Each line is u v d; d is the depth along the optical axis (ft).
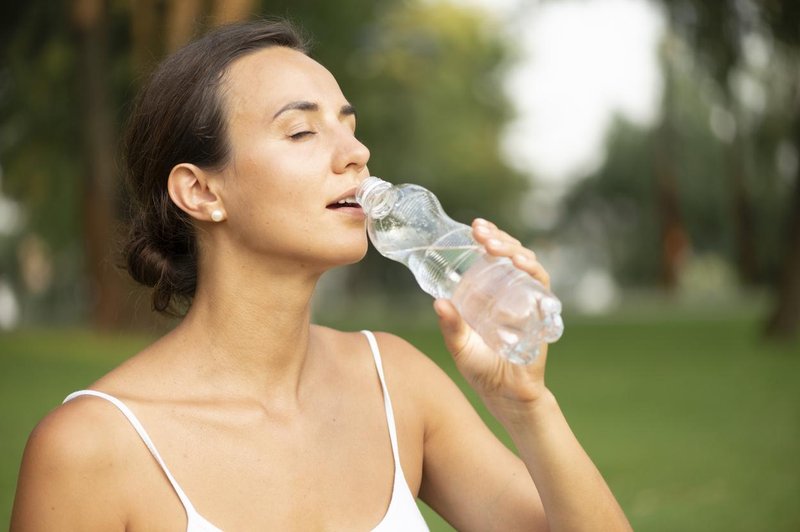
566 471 5.85
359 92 75.87
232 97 5.82
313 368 6.27
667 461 22.16
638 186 138.41
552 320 5.54
